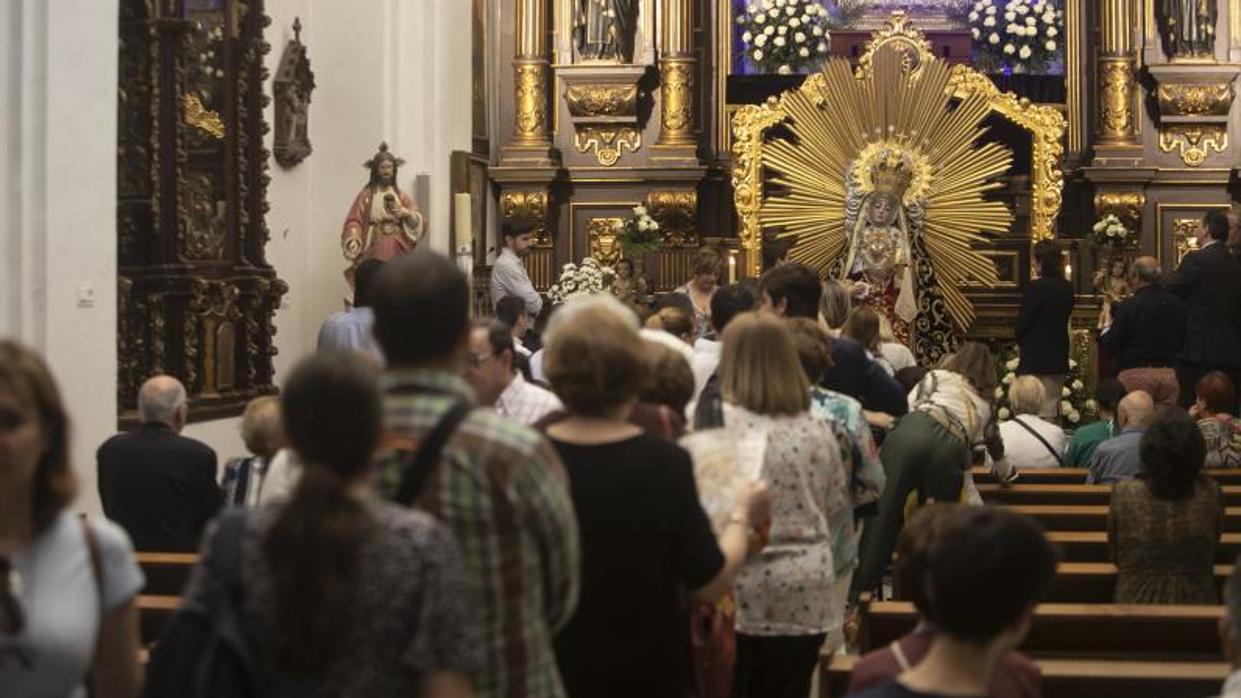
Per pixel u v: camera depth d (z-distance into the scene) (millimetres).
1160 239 18688
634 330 4219
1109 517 6629
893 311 17344
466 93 16859
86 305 9648
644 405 4828
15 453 3148
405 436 3363
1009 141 18859
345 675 2895
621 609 4117
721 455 4691
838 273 18172
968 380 8250
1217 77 18406
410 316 3416
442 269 3461
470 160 16719
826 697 5176
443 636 2939
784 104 18266
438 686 2971
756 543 4688
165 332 11781
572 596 3580
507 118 18938
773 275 7535
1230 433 9828
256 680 2902
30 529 3240
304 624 2848
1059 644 5758
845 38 18859
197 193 12164
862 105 18125
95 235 9734
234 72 12758
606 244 18844
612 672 4133
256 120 13086
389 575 2906
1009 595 2982
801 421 5516
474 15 18312
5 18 9133
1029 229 18562
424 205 15766
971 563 2980
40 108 9250
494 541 3361
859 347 7777
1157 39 18672
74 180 9523
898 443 7754
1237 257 13945
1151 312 13375
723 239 18734
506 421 3439
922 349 18219
